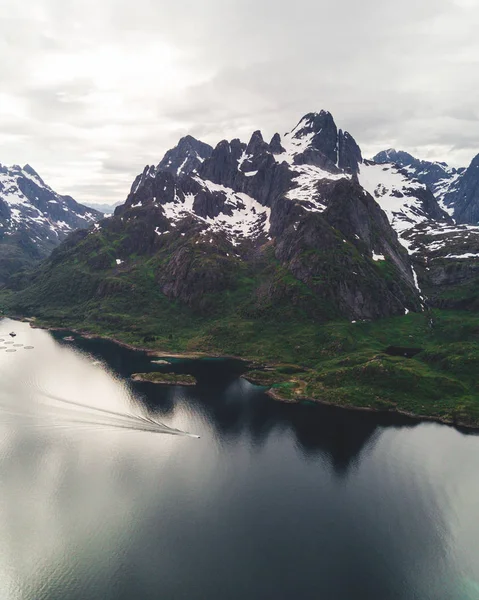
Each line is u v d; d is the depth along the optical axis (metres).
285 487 138.50
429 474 145.88
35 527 120.00
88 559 110.06
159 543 115.06
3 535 117.06
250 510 127.81
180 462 151.12
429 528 122.12
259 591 101.88
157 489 136.38
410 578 106.31
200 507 128.62
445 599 101.25
